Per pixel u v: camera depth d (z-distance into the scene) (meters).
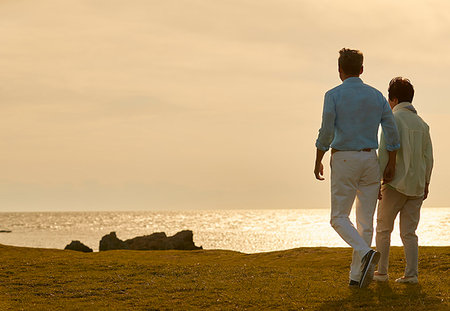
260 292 7.66
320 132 6.81
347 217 6.91
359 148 6.78
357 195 7.02
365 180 6.88
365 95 6.84
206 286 8.34
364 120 6.80
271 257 16.23
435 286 7.50
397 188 7.18
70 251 19.83
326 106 6.81
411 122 7.26
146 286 8.58
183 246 47.75
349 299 6.79
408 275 7.69
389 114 6.94
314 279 8.86
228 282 8.69
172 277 9.54
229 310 6.67
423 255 12.30
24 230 146.50
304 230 127.06
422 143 7.27
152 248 46.53
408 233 7.62
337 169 6.84
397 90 7.52
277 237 100.00
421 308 6.20
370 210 6.91
